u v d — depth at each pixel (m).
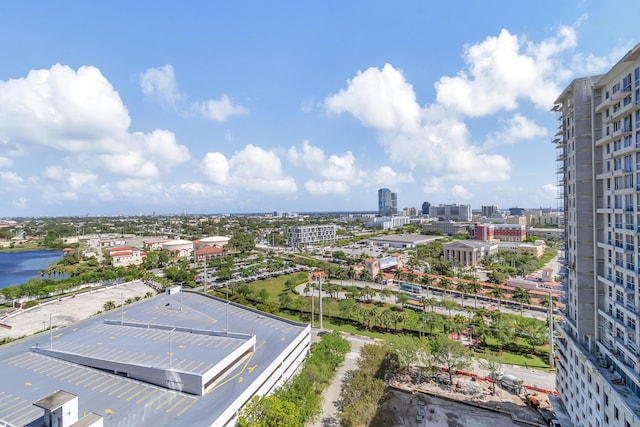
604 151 47.19
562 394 58.53
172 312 93.31
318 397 58.28
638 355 37.91
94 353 64.75
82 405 49.31
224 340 70.00
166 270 180.25
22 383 55.69
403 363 72.06
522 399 65.88
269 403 48.59
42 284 144.12
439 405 64.06
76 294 136.75
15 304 124.44
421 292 149.75
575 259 51.91
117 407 48.81
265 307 111.88
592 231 49.94
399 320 100.06
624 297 41.66
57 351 64.62
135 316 90.00
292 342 72.56
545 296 126.00
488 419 59.75
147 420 45.72
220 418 46.44
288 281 155.75
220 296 140.50
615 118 43.50
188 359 60.75
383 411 62.12
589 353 48.50
